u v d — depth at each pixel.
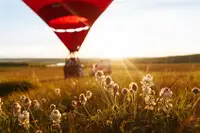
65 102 5.74
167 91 3.38
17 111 3.54
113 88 3.72
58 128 3.51
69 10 19.27
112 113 3.46
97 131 3.29
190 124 3.08
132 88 3.58
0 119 3.95
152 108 3.42
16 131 3.67
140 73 9.33
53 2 19.64
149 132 3.06
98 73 3.69
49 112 4.42
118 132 3.15
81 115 3.97
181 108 3.41
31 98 6.98
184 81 6.64
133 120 3.22
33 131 3.63
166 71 9.32
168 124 3.15
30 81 14.47
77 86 7.93
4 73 24.28
